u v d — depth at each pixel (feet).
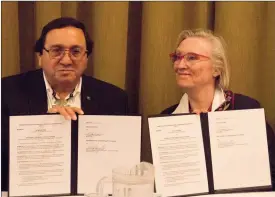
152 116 3.50
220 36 4.90
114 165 3.51
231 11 5.13
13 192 3.38
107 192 3.44
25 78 4.78
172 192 3.48
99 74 5.21
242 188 3.62
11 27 5.07
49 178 3.44
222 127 3.59
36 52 4.76
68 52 4.43
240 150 3.61
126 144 3.53
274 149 4.14
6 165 3.75
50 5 5.06
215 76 4.56
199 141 3.56
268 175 3.65
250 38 5.21
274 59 5.29
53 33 4.42
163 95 5.28
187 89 4.52
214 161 3.58
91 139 3.50
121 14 5.08
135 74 5.43
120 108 4.81
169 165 3.50
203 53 4.36
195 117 3.56
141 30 5.26
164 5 5.11
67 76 4.51
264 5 5.17
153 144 3.49
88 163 3.50
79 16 5.23
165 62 5.20
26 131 3.39
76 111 3.55
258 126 3.64
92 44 4.78
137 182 3.12
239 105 4.59
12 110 4.51
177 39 4.75
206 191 3.55
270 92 5.37
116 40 5.13
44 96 4.67
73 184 3.48
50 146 3.44
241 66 5.26
